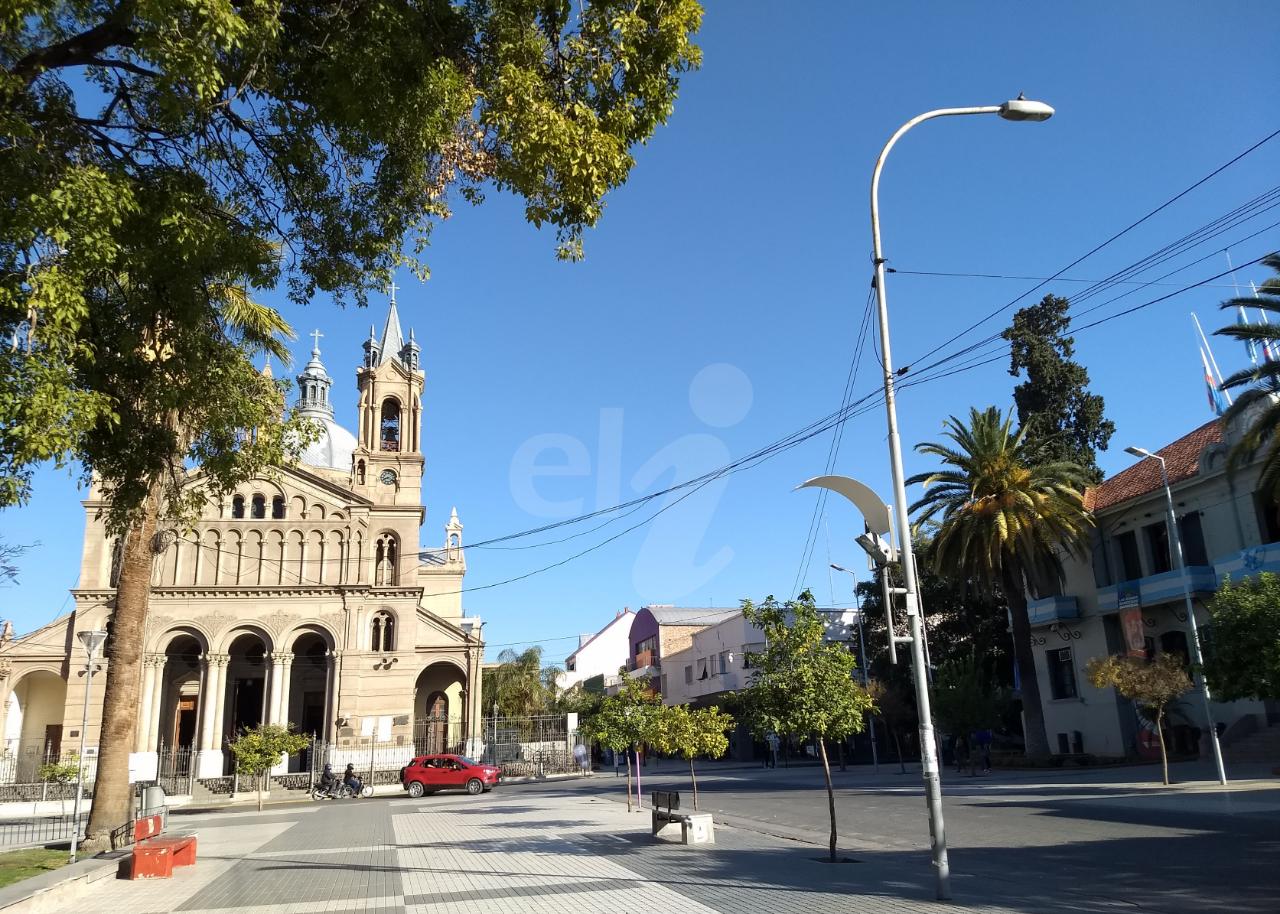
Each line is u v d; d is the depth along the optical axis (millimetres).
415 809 30781
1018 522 33156
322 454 64688
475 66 10344
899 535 11508
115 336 10375
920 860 13578
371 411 55156
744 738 64438
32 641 47125
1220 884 10602
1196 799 20406
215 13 7777
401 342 61969
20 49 9086
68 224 8070
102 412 8641
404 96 9742
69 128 9547
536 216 10289
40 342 8180
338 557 50375
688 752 21969
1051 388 45312
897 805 23500
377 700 48125
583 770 55562
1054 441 43031
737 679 59594
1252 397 24609
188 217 9461
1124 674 26297
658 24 9781
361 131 10281
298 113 10438
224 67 9711
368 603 49406
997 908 9531
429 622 52500
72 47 9188
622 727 24469
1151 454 28141
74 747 44844
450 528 69875
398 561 51688
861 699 13914
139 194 9484
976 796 24750
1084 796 22656
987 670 46469
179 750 46438
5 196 8125
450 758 41219
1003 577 35062
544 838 18375
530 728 57062
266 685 47438
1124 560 36688
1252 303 23375
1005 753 40094
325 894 12453
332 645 48406
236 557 49719
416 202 11445
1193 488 33062
